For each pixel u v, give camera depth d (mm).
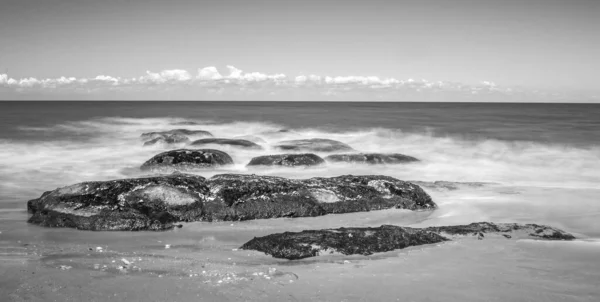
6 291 6887
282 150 25297
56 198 11781
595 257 8969
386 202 13500
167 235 10750
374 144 31172
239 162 21594
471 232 10492
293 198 12719
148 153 25000
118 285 7160
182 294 6836
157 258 8703
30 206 12516
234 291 6988
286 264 8391
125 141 30094
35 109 68375
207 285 7211
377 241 9320
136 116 54312
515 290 7258
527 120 49469
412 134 36344
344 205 13062
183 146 26891
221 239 10438
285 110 79438
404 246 9430
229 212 12164
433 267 8281
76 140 30141
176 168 19266
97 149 26391
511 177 19812
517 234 10430
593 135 33875
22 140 29375
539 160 24172
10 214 12484
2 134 32281
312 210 12711
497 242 9875
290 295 6871
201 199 12297
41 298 6660
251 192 12578
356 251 8961
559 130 37625
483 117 55250
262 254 8984
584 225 12047
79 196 11711
